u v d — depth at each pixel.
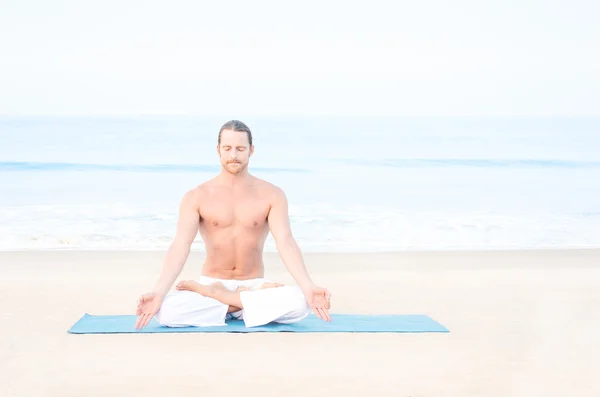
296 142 25.98
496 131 26.72
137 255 11.33
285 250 6.73
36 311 7.46
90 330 6.50
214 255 6.89
